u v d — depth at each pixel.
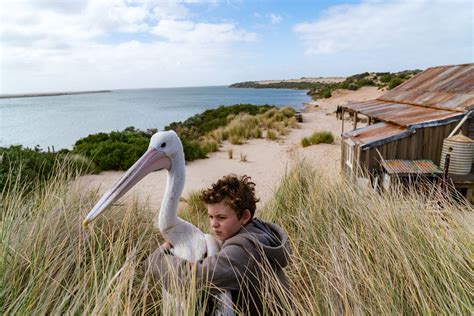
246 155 13.48
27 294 1.94
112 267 2.17
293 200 4.63
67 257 2.43
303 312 1.92
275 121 23.66
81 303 1.93
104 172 10.48
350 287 2.07
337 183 4.37
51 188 3.65
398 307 2.07
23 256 2.26
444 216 3.46
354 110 10.95
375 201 3.55
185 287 1.81
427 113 7.48
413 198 3.74
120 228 3.10
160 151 2.21
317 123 24.72
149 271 2.07
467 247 2.75
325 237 3.16
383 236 2.72
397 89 11.65
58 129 34.75
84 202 3.56
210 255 1.95
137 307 1.98
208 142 15.42
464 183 6.27
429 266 2.44
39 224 2.75
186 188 9.31
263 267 1.81
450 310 2.04
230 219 1.94
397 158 6.80
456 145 6.20
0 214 3.11
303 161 6.20
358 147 6.81
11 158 7.27
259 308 1.86
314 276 2.59
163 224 2.25
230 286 1.77
